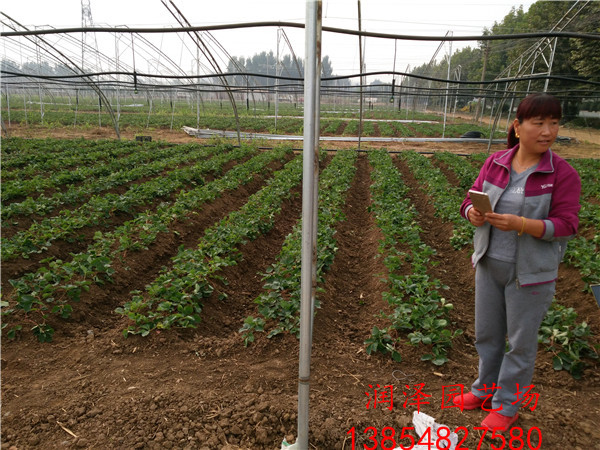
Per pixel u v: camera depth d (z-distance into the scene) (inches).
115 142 832.9
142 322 201.0
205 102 2925.7
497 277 133.8
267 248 339.9
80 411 148.1
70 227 309.6
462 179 559.5
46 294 211.5
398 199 445.4
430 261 301.4
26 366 176.7
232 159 689.6
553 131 120.2
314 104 98.7
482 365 147.0
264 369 176.2
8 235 310.3
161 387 162.7
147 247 302.2
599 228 342.6
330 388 165.2
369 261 309.1
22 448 133.0
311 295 108.8
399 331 202.2
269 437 139.1
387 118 2101.4
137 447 133.5
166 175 558.6
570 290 254.7
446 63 2608.3
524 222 119.6
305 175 101.6
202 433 139.3
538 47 966.4
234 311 239.5
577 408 154.9
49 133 1134.4
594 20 863.1
